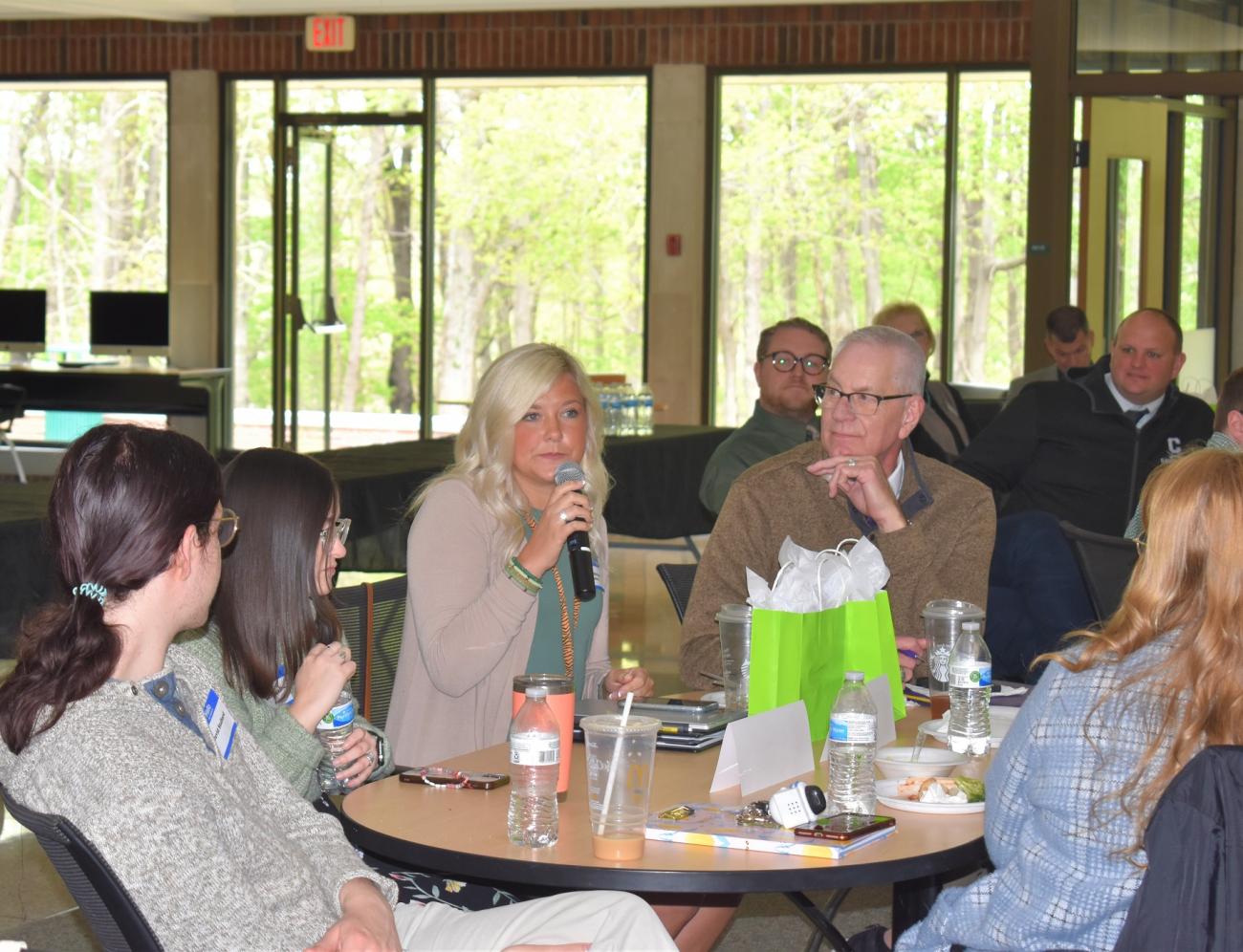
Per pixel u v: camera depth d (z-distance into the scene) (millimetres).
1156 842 1603
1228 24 6801
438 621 2779
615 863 1870
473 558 2846
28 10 11078
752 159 10883
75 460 1732
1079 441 4938
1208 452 1743
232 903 1681
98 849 1636
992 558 3834
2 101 11992
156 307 11461
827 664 2520
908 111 10617
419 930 2107
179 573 1766
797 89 10758
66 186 11984
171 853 1651
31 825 1646
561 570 2896
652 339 10977
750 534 3105
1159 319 4820
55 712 1674
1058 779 1714
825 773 2338
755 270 10977
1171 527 1704
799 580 2406
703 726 2475
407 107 11359
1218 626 1662
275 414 11727
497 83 11188
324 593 2420
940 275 10688
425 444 6547
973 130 10508
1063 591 3736
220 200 11680
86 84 11859
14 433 11844
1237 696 1643
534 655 2857
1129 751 1678
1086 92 6965
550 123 11141
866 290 10828
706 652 3029
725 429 7996
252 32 11391
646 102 10922
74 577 1719
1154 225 7238
